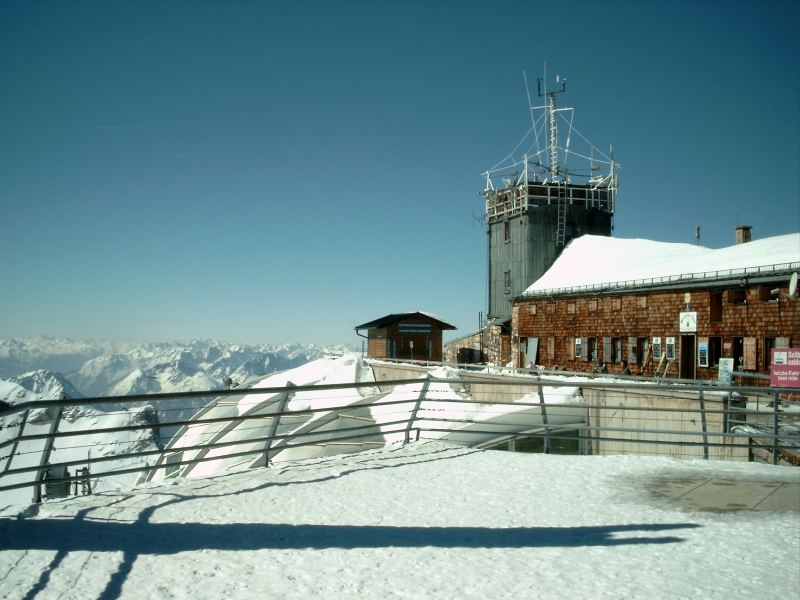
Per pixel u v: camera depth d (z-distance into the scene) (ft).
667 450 73.26
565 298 146.30
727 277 104.17
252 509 26.63
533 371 106.22
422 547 21.95
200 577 19.08
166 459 109.70
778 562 20.61
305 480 32.35
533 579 19.03
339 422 92.38
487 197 222.69
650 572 19.66
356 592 18.01
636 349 124.36
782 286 95.91
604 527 24.49
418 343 188.96
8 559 20.36
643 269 137.80
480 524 24.79
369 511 26.53
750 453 60.44
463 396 96.43
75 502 27.53
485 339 209.56
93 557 20.65
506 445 74.33
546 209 202.80
